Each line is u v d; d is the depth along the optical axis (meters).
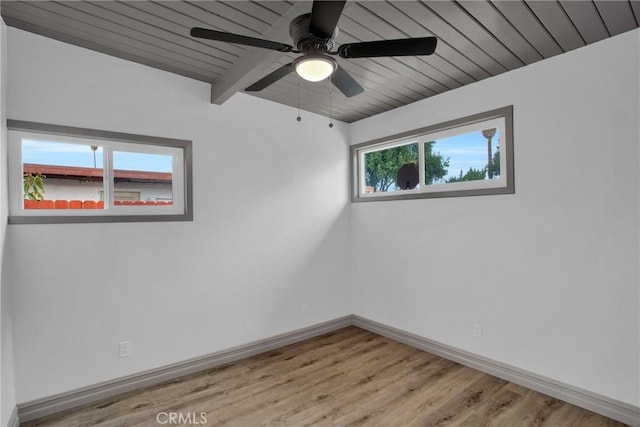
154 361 2.79
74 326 2.45
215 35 1.67
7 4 1.96
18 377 2.24
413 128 3.51
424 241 3.43
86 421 2.28
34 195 2.39
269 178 3.50
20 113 2.25
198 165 3.03
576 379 2.43
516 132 2.74
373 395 2.60
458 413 2.36
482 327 2.97
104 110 2.57
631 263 2.21
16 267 2.24
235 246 3.25
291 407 2.44
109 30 2.26
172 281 2.88
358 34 2.25
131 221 2.70
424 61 2.62
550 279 2.56
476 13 2.02
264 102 3.47
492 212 2.90
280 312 3.56
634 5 1.94
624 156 2.23
